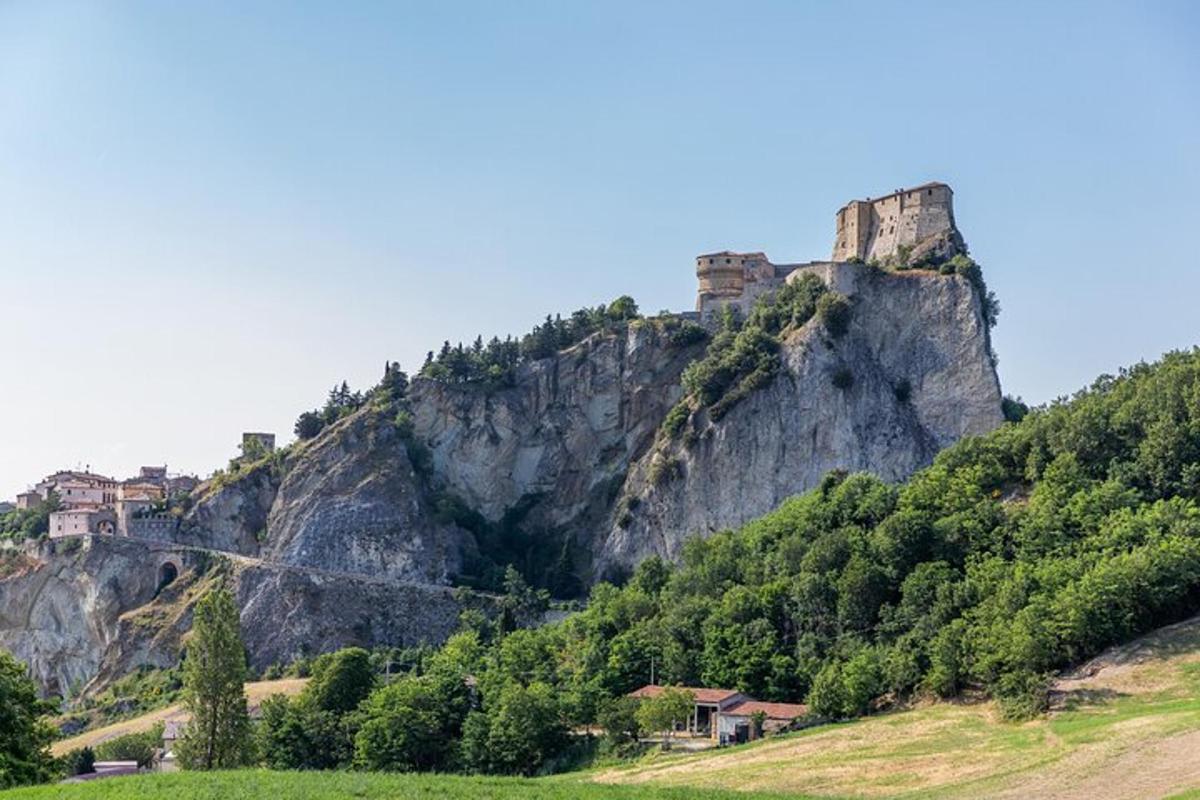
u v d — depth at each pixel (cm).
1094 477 15125
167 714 18575
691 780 9988
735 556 18100
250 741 11956
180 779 8688
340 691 15512
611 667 15300
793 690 13925
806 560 15738
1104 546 13025
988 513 14775
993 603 12531
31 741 8606
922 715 11512
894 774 9406
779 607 15350
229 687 11806
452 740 13888
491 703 14300
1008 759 9269
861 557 15000
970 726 10744
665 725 12875
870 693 12381
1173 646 11281
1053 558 13200
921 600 13688
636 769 11194
